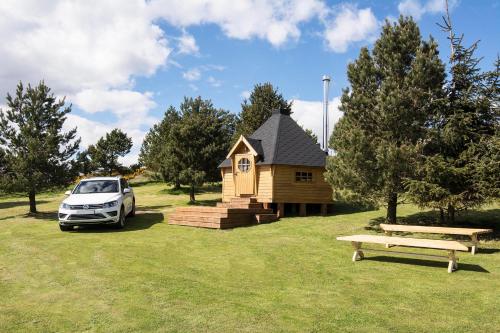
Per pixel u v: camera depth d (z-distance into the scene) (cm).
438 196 1188
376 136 1400
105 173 4794
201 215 1659
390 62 1372
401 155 1254
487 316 622
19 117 2052
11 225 1734
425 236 1302
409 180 1235
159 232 1474
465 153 1201
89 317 625
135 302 691
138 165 5003
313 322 599
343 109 1454
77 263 988
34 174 1959
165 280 830
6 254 1116
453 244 887
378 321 604
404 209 1842
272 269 928
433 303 684
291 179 1911
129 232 1478
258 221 1689
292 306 670
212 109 2719
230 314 631
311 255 1074
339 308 661
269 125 2123
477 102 1238
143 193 3409
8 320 617
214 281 826
